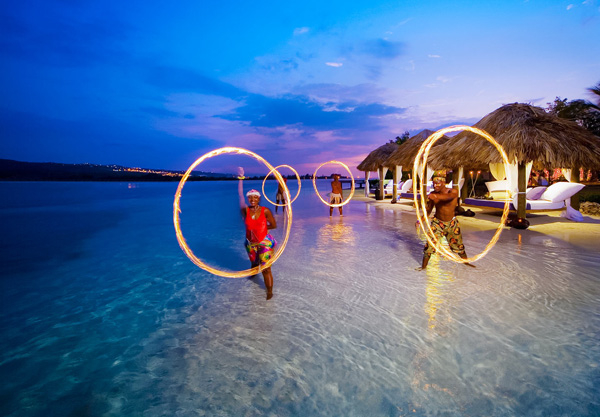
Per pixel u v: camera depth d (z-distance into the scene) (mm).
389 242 8469
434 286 5199
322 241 8812
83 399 2910
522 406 2629
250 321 4242
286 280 5734
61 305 4969
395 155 18594
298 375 3107
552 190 11062
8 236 10500
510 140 9625
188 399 2850
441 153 12984
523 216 9719
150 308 4770
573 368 3074
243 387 2971
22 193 38469
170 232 10969
